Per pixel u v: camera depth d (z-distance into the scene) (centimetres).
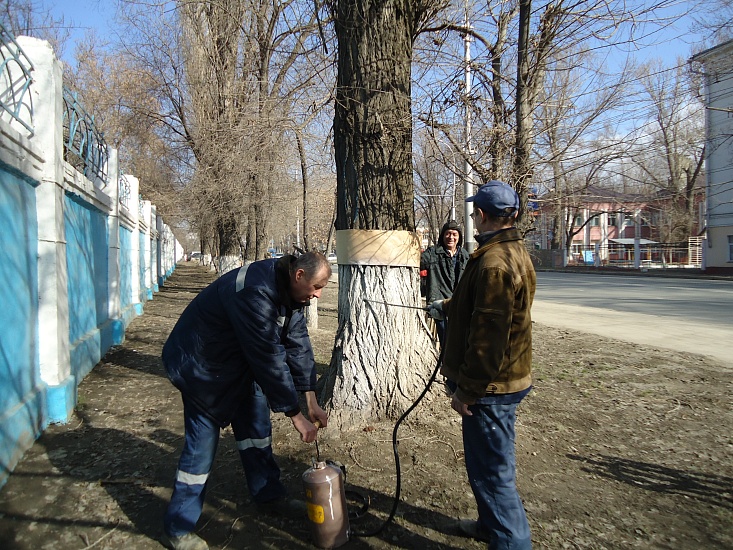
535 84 611
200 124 1242
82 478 348
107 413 478
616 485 344
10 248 381
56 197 450
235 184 1134
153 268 1877
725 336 934
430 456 373
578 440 419
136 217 1189
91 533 286
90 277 679
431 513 306
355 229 436
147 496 325
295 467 362
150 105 1648
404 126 440
